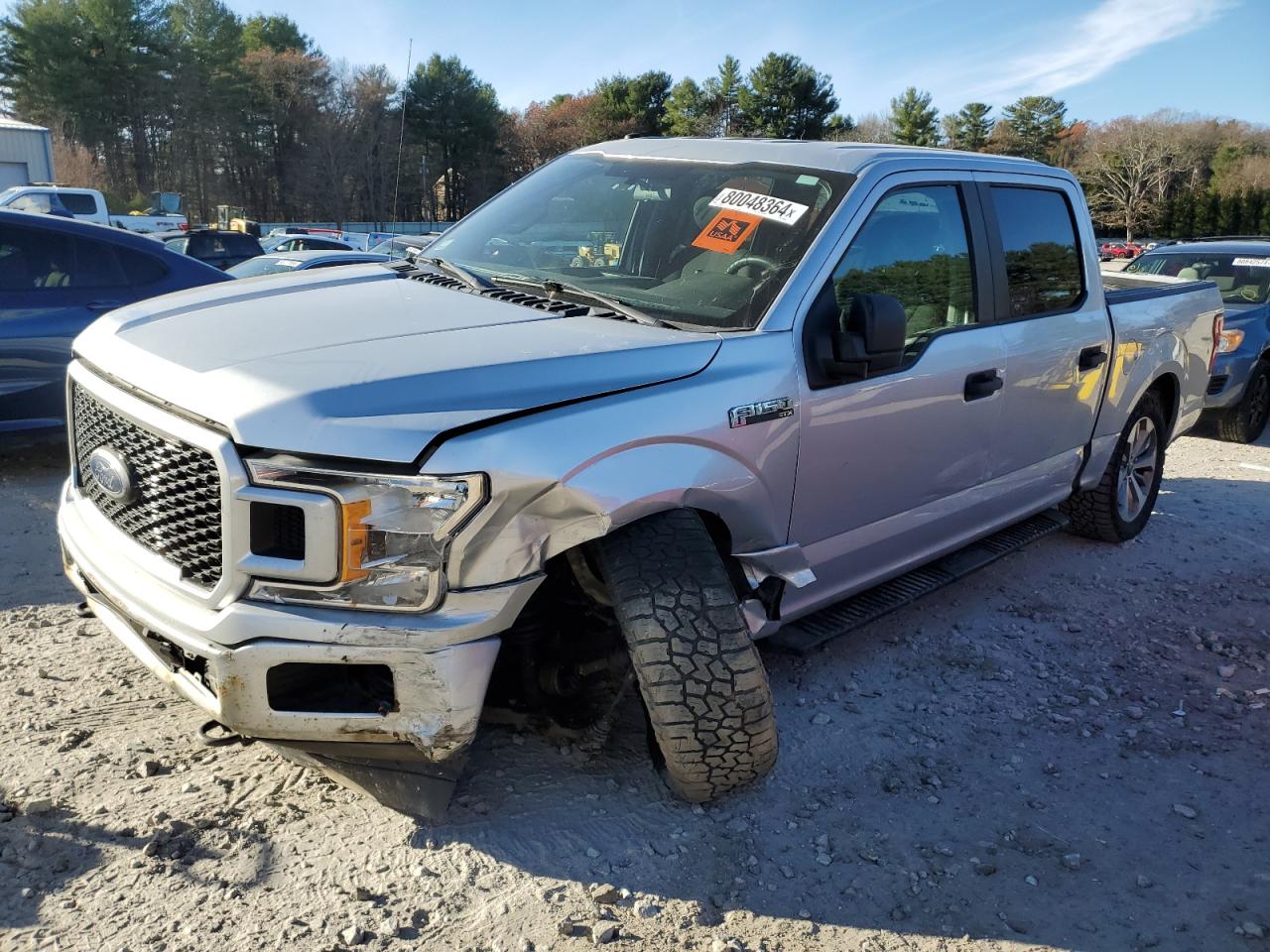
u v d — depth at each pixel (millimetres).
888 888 2840
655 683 2832
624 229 3885
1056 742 3732
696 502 2971
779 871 2873
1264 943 2713
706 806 3113
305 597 2482
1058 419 4859
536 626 3127
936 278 4035
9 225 6184
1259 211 95562
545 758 3291
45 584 4465
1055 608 5078
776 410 3178
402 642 2502
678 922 2633
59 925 2434
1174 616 5078
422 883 2682
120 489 2773
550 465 2598
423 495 2479
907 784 3369
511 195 4461
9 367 6094
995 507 4594
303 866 2713
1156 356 5723
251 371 2619
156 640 2775
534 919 2594
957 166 4270
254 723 2531
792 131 90375
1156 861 3051
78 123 70812
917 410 3793
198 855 2717
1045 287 4746
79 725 3305
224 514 2463
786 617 3562
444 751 2600
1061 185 4969
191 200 77188
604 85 96312
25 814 2822
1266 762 3668
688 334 3170
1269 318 9539
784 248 3514
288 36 91812
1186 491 7648
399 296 3449
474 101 79000
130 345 2984
